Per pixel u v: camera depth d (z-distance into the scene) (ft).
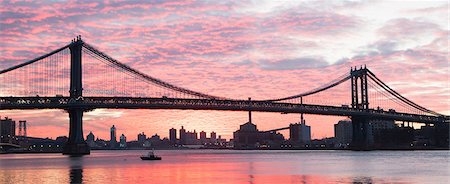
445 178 334.65
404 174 367.04
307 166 472.44
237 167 470.39
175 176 367.66
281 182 318.24
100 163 558.97
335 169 423.23
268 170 421.59
